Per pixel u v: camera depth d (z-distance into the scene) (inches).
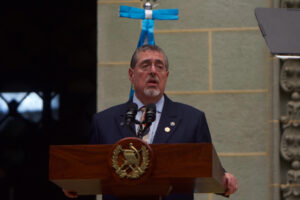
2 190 466.6
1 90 475.2
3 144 470.6
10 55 479.2
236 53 423.2
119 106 286.8
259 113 415.5
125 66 427.5
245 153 412.5
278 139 409.1
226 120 417.1
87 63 478.0
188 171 201.9
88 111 473.1
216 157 218.4
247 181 410.0
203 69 423.2
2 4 484.4
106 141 274.4
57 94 475.5
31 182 468.8
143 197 218.1
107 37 430.9
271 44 268.5
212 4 429.4
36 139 471.8
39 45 480.7
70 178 209.0
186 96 421.1
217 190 255.8
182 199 267.4
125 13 360.2
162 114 277.6
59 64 478.6
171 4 430.6
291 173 404.2
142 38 359.9
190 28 428.1
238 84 419.5
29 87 476.4
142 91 275.9
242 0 428.8
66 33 482.3
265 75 418.9
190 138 271.9
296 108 410.3
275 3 421.1
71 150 210.4
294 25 277.3
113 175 204.8
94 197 456.1
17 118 473.4
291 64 413.1
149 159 203.2
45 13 484.4
